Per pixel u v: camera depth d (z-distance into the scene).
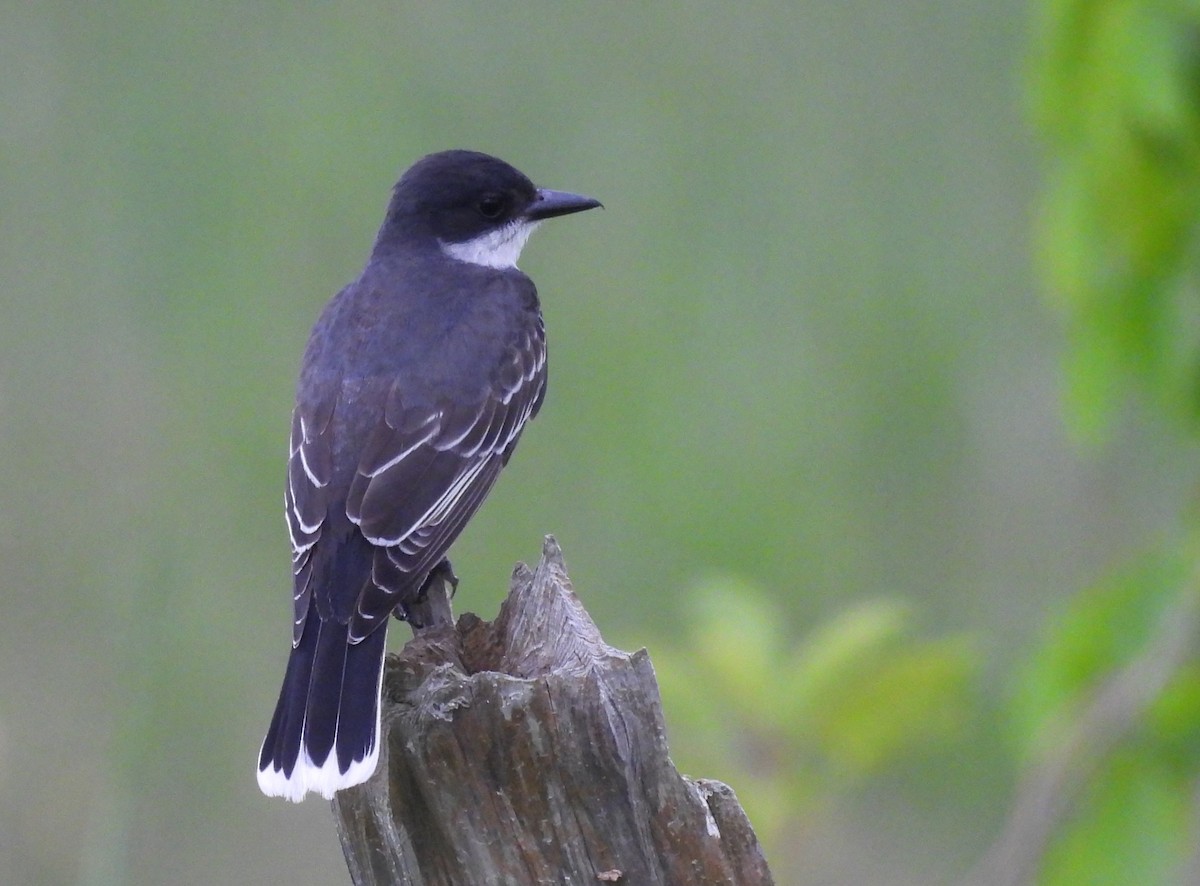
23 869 12.11
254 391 13.80
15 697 12.60
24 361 13.93
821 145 14.91
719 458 13.84
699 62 15.09
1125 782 8.41
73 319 14.16
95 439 13.56
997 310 14.20
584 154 14.94
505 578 13.52
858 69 15.02
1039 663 8.88
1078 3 8.68
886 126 14.89
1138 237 8.80
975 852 12.78
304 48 15.17
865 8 15.06
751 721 8.26
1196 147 8.67
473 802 6.24
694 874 6.20
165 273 14.41
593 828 6.20
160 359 13.98
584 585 13.45
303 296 14.26
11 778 12.29
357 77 15.05
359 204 14.62
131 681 9.11
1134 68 8.46
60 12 15.02
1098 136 8.70
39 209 14.57
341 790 6.46
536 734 6.16
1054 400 13.74
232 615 12.88
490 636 7.15
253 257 14.39
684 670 8.34
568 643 6.70
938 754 12.86
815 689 8.20
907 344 14.13
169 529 12.95
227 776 12.44
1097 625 8.72
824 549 13.52
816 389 14.11
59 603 13.04
